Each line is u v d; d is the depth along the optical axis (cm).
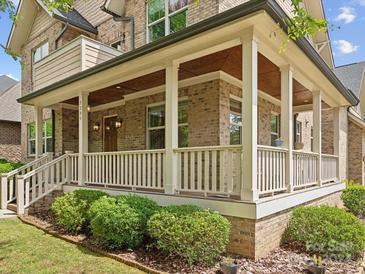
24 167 862
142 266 401
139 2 971
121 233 463
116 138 1036
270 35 472
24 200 760
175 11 842
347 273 397
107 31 1114
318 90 764
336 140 981
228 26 448
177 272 386
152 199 579
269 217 475
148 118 891
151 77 718
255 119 450
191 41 501
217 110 705
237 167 472
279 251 481
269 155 505
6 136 1692
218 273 384
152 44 535
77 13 1241
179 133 795
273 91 882
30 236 556
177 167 556
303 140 1272
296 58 578
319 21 306
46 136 1193
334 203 872
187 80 760
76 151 1106
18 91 1916
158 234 423
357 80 1670
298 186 609
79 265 412
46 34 1223
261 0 390
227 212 461
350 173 1308
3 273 385
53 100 927
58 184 830
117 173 678
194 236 404
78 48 848
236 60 616
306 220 502
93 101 1026
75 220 564
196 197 504
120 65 623
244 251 440
